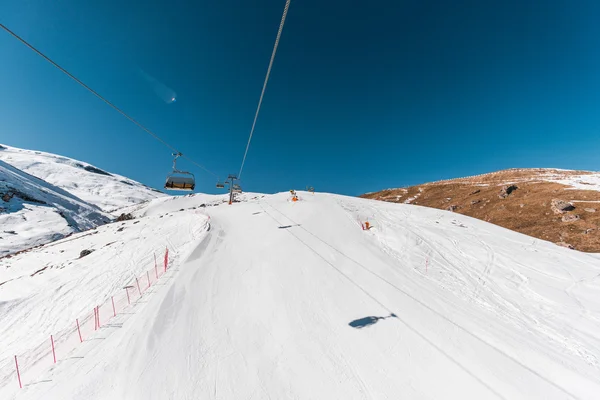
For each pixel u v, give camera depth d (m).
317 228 30.39
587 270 24.61
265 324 13.83
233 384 10.14
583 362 12.46
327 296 16.61
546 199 55.22
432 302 17.00
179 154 15.28
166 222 41.38
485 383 10.34
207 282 18.11
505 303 18.62
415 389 10.05
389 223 34.97
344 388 10.09
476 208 65.44
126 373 10.48
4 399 9.92
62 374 10.66
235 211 43.78
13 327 18.38
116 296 17.98
